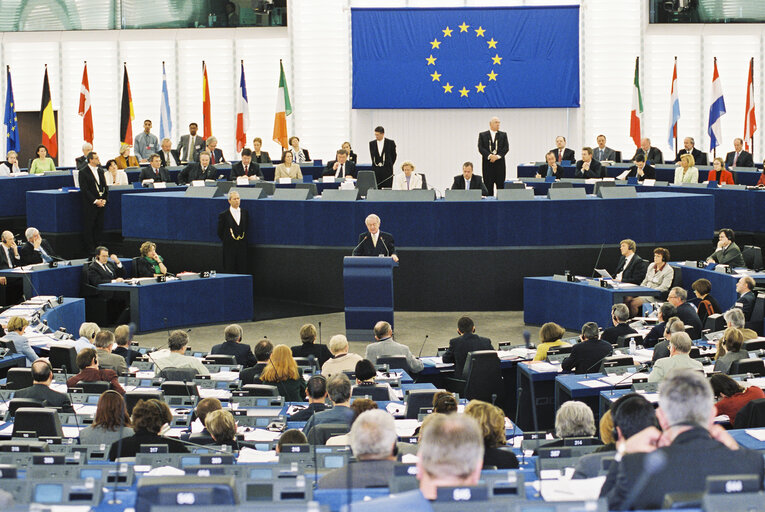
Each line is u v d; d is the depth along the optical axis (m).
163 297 15.65
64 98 27.02
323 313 16.92
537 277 16.14
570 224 16.92
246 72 26.39
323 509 2.83
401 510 2.87
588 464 4.66
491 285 16.98
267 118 26.47
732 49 25.44
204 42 26.53
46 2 26.67
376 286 14.65
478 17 24.95
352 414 6.70
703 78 25.53
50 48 26.92
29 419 7.24
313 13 25.89
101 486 3.82
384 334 11.06
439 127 25.77
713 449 3.60
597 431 9.02
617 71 25.48
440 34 25.03
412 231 16.95
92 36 26.64
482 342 11.24
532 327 15.78
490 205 16.84
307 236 17.34
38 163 22.25
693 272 15.20
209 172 20.50
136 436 6.38
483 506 2.92
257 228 17.67
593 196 17.38
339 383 7.41
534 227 16.89
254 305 17.50
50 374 8.48
